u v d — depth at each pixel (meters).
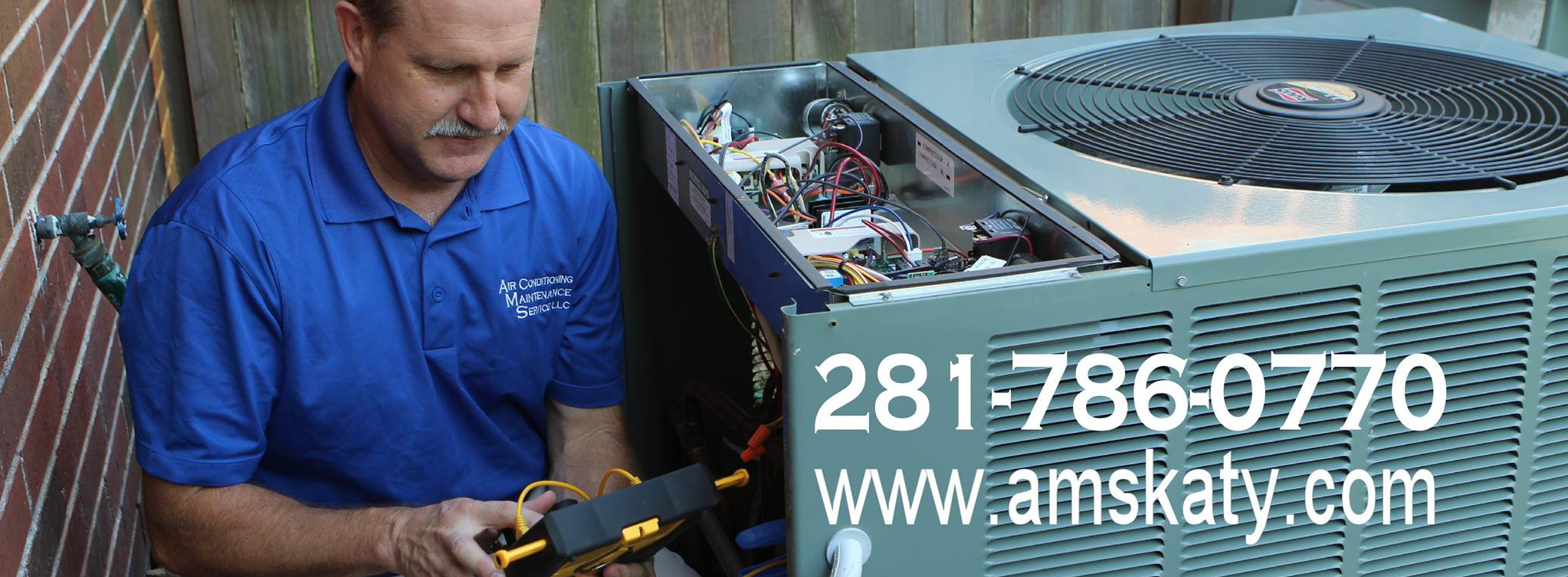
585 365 1.61
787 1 3.13
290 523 1.33
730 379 2.03
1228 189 1.27
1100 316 1.08
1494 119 1.49
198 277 1.30
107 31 2.17
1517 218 1.13
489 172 1.45
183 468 1.33
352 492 1.48
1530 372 1.20
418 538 1.25
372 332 1.38
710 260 1.91
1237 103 1.59
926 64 1.82
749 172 1.60
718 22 3.11
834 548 1.11
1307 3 2.71
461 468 1.53
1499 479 1.24
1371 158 1.35
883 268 1.33
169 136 2.89
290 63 2.92
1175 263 1.07
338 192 1.35
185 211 1.32
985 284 1.06
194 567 1.38
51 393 1.50
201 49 2.87
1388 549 1.25
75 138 1.78
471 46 1.19
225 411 1.33
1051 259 1.21
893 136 1.62
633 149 1.82
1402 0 2.46
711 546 1.50
